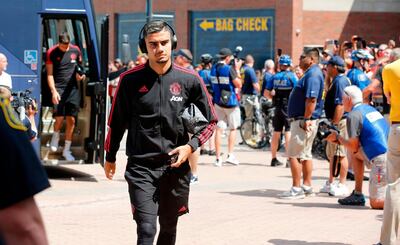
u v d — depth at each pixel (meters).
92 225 11.14
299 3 40.31
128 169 7.30
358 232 10.64
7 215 3.24
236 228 10.88
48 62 15.60
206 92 7.37
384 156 12.00
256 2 40.81
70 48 15.70
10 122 3.32
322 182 15.88
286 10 40.03
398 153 8.90
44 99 15.86
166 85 7.23
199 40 42.59
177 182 7.28
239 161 19.69
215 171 17.58
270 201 13.28
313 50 13.18
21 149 3.30
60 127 15.80
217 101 18.55
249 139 22.92
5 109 3.33
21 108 11.88
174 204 7.31
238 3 41.28
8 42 15.36
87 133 16.03
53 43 16.73
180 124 7.27
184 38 42.81
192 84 7.30
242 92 23.30
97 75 16.08
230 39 41.72
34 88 15.41
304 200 13.42
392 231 8.96
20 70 15.39
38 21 15.44
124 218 11.71
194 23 42.72
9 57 15.37
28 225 3.26
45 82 15.87
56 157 16.05
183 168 7.30
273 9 40.41
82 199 13.09
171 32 7.37
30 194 3.28
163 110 7.22
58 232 10.59
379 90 15.96
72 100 15.69
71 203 12.84
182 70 7.32
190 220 11.45
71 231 10.68
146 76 7.23
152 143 7.21
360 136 11.88
